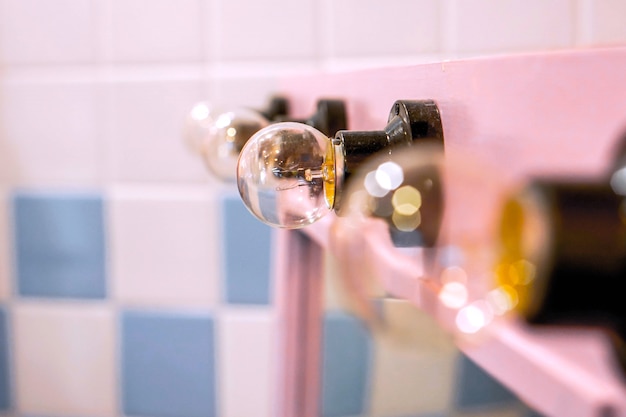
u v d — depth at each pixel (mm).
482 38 1113
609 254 264
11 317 1203
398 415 1153
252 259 1171
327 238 660
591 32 1102
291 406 1003
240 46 1137
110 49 1151
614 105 364
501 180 330
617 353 291
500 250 308
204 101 1145
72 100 1164
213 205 1168
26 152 1175
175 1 1139
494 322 348
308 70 1132
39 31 1156
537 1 1104
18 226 1188
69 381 1208
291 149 520
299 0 1126
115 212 1178
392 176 405
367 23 1122
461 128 474
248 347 1185
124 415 1208
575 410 314
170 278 1182
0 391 1211
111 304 1192
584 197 270
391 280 437
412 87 563
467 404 1135
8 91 1167
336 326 1134
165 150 1161
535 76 399
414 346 424
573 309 268
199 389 1195
